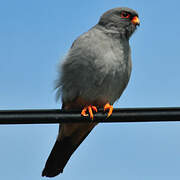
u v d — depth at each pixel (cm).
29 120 828
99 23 1210
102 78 1104
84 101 1152
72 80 1117
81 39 1132
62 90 1142
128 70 1155
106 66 1099
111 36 1164
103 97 1139
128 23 1205
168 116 842
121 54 1135
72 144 1237
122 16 1205
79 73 1105
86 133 1224
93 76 1102
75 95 1139
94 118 882
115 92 1151
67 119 866
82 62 1100
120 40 1166
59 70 1132
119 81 1135
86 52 1101
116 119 872
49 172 1195
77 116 876
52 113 849
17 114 821
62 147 1226
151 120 854
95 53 1099
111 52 1120
